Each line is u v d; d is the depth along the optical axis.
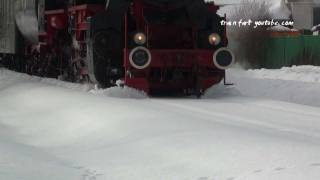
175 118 9.75
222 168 6.55
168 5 15.29
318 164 6.29
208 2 15.91
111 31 15.02
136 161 7.49
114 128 9.55
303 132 9.20
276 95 16.56
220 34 15.50
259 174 6.12
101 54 15.01
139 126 9.37
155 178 6.66
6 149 8.30
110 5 14.96
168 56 14.84
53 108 12.06
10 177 6.62
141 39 14.72
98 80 15.24
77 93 13.65
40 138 10.01
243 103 13.27
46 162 7.62
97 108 11.02
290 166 6.27
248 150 7.05
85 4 16.55
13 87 16.73
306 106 12.98
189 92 15.82
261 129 9.28
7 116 12.32
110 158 7.84
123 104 11.41
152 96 15.00
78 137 9.64
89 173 7.11
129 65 14.55
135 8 15.21
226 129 8.57
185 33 15.75
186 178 6.48
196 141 7.82
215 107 12.39
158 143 8.10
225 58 15.05
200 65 15.03
